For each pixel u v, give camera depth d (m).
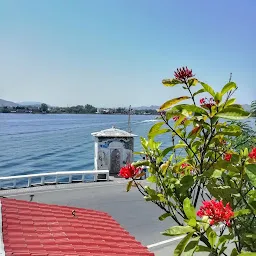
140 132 114.94
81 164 62.25
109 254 6.62
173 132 4.74
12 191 23.67
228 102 4.08
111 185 26.30
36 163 62.12
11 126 173.25
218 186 4.47
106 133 31.27
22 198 21.97
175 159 5.38
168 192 4.73
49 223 7.51
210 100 4.10
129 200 22.05
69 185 25.98
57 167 58.75
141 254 7.20
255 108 6.68
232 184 4.52
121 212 19.52
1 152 74.88
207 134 4.54
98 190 24.62
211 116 4.08
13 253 5.41
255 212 3.71
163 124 4.58
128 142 31.19
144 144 5.01
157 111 4.51
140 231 16.30
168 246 14.32
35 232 6.77
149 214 19.12
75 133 128.88
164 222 17.61
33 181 46.16
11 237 6.14
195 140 4.93
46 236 6.69
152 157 4.96
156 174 4.97
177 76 4.32
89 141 101.69
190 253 3.56
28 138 108.38
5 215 7.18
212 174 4.43
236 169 4.32
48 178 48.66
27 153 74.62
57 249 6.14
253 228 4.20
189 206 3.54
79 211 9.23
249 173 3.38
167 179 4.84
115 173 30.80
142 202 21.56
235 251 3.93
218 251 4.12
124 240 7.83
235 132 4.42
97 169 30.75
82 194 23.44
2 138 106.50
